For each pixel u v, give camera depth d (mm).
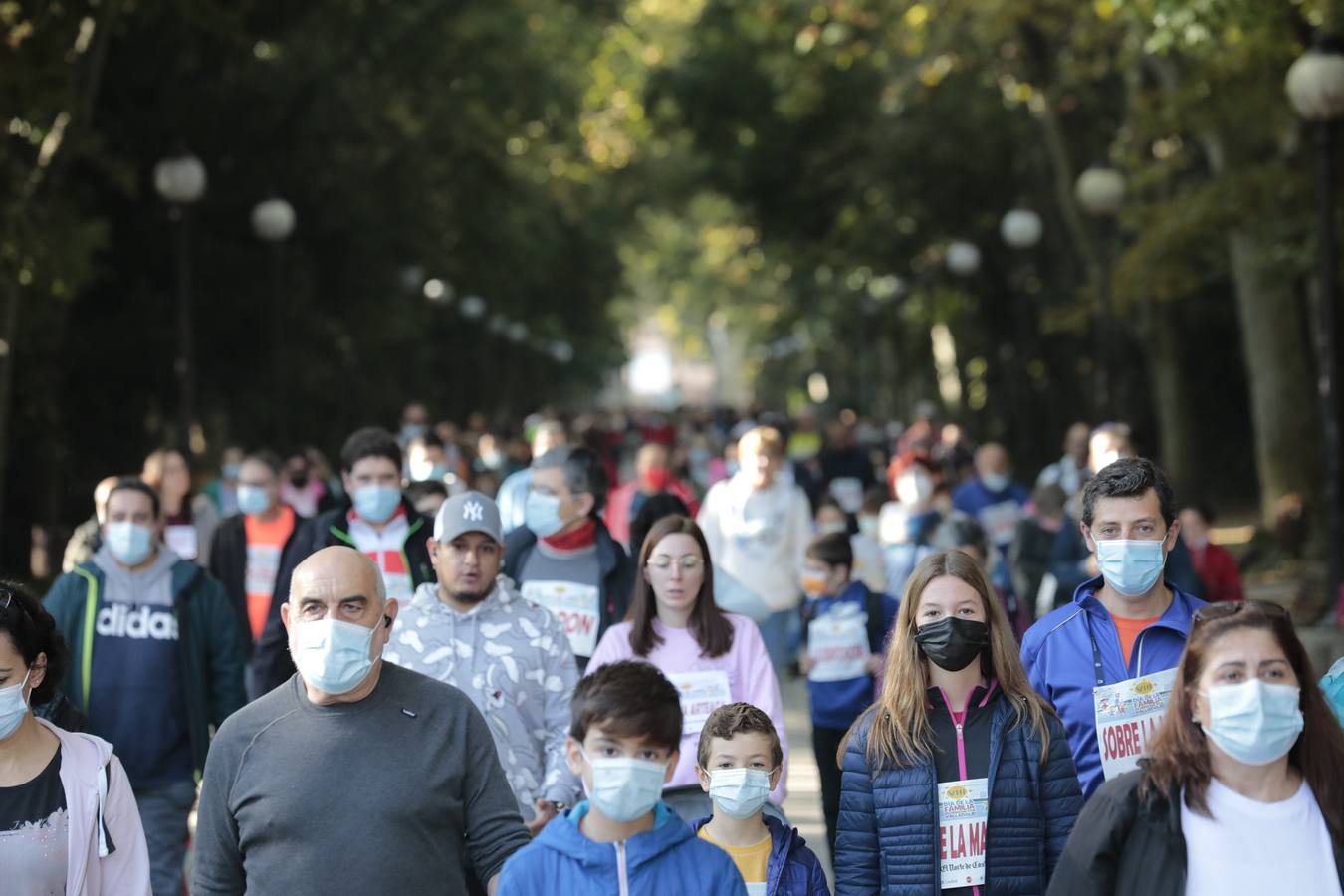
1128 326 103562
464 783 16828
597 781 14211
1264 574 74188
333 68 102500
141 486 25703
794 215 160000
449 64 122250
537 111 140125
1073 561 35906
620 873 14484
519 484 38938
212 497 58469
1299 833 13594
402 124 121438
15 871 17031
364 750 16297
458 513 22109
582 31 155250
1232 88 69625
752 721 18547
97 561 25875
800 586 41812
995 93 131750
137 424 102875
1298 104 48469
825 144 151625
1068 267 124375
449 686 16984
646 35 182000
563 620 26500
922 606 17672
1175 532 19703
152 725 25469
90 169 88438
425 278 145125
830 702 30391
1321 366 49969
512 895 14508
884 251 151875
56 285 63344
